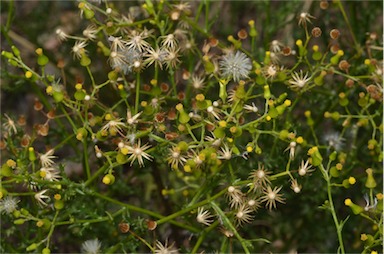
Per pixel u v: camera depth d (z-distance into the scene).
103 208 0.51
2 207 0.45
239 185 0.45
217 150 0.44
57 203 0.45
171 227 0.55
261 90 0.51
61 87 0.50
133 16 0.52
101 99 0.58
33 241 0.48
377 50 0.52
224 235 0.47
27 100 0.70
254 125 0.44
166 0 0.49
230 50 0.49
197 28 0.51
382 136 0.49
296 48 0.57
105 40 0.52
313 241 0.57
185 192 0.51
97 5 0.51
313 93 0.53
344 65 0.48
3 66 0.52
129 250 0.51
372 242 0.43
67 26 0.62
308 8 0.56
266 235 0.58
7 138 0.49
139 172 0.53
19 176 0.44
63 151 0.64
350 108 0.54
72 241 0.55
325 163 0.52
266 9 0.55
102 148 0.52
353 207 0.43
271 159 0.49
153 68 0.56
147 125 0.47
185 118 0.43
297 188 0.44
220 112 0.45
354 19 0.55
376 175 0.53
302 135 0.53
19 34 0.65
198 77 0.52
